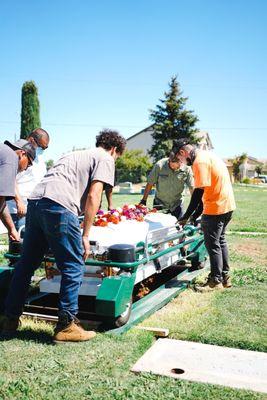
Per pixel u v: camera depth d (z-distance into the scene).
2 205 4.19
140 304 5.07
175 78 52.00
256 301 5.46
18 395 3.09
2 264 7.55
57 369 3.46
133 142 71.88
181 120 52.00
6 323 4.19
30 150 4.59
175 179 7.34
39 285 5.41
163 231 5.68
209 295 5.74
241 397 3.09
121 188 37.31
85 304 5.24
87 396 3.08
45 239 4.20
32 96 35.03
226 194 5.81
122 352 3.79
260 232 12.62
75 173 4.06
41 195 4.01
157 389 3.18
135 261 4.51
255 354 3.84
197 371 3.48
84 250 4.09
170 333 4.33
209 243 5.91
